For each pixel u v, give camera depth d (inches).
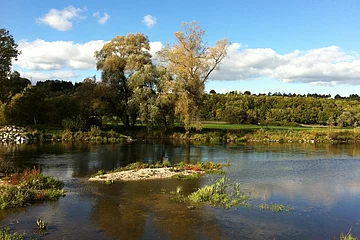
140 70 2084.2
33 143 1754.4
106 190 773.9
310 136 2229.3
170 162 1228.5
